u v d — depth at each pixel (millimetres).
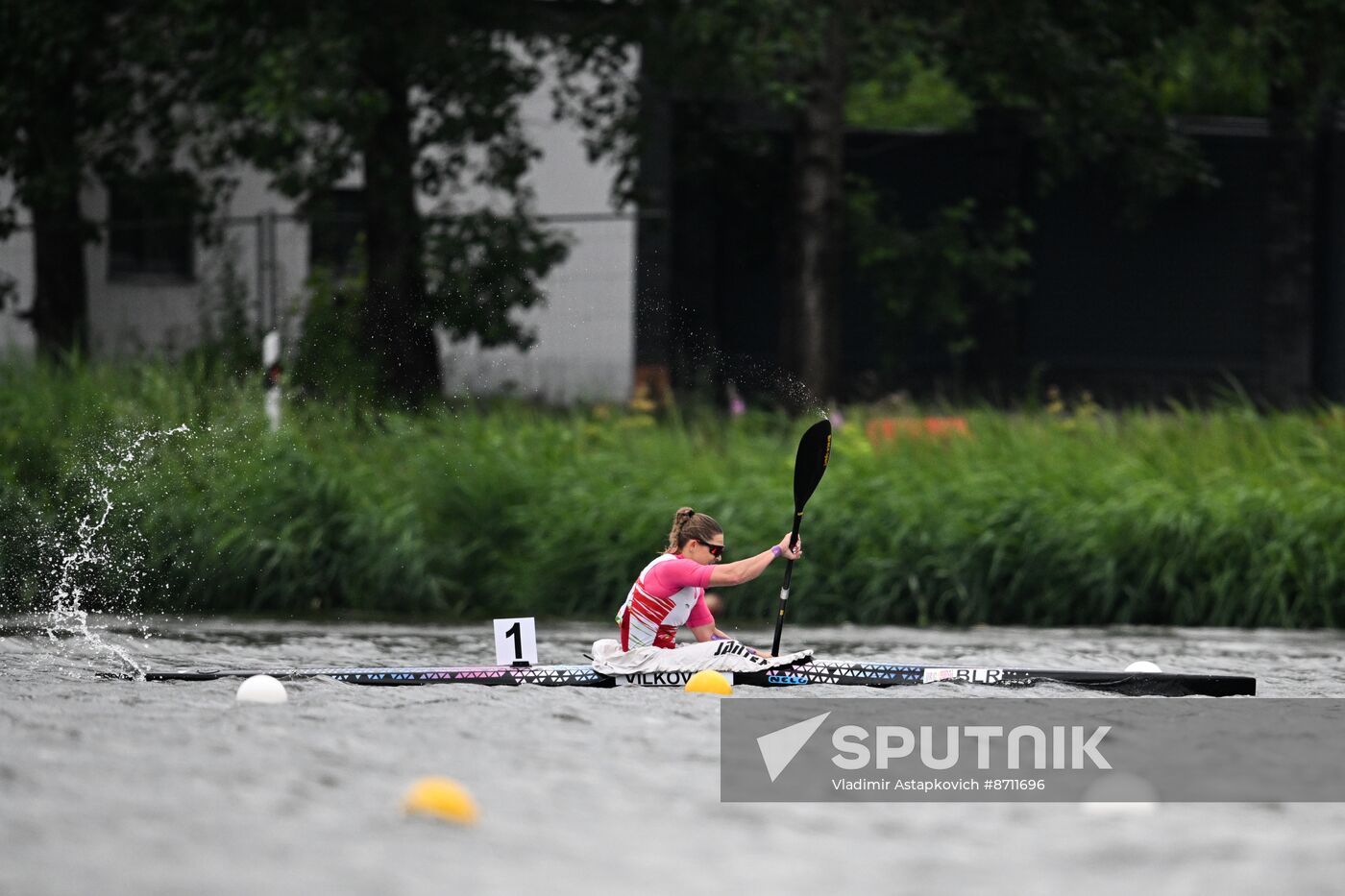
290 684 32688
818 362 74000
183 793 20969
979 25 75375
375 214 74688
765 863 18594
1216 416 60062
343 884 17062
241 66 67188
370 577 53469
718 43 72375
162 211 74312
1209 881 18203
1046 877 18281
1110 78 76562
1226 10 78562
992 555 53125
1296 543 52188
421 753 24547
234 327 72125
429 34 72062
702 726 27969
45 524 53938
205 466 55344
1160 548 52750
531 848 18922
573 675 33781
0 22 68938
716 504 54625
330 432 58219
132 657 38688
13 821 19094
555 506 55031
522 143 78125
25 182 72625
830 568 53594
